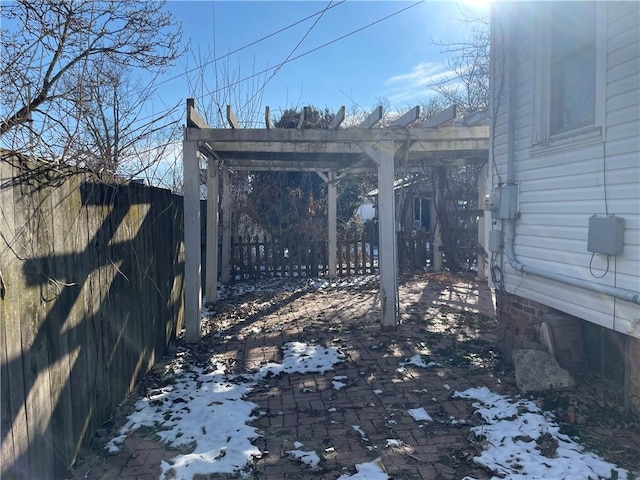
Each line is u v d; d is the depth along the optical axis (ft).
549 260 14.83
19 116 10.91
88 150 11.35
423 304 27.66
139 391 14.89
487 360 17.42
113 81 15.16
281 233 38.58
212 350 19.65
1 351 7.43
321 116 55.88
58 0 11.87
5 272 7.59
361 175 41.37
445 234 39.60
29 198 8.40
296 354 18.65
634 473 9.75
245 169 35.19
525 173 16.17
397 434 11.93
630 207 11.43
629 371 12.53
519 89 16.51
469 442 11.41
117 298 13.46
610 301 12.37
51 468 9.21
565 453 10.57
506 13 16.93
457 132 21.75
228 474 10.13
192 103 20.03
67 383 10.01
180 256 23.40
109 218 12.78
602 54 12.17
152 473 10.15
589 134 12.73
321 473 10.15
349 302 28.66
